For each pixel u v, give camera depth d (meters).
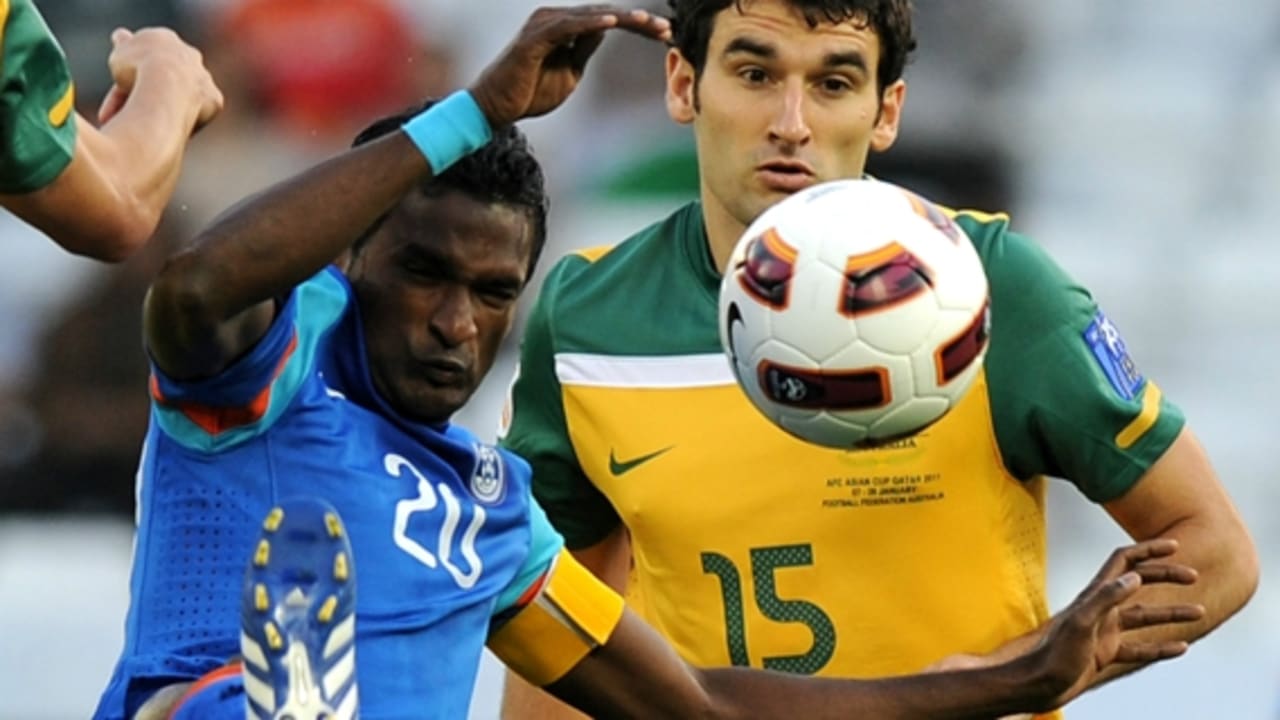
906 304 16.34
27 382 39.25
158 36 15.80
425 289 15.38
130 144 14.61
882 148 20.52
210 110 15.72
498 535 16.38
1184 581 16.94
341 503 15.28
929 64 44.09
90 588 37.09
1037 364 19.50
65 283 39.84
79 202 13.86
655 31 14.61
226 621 15.00
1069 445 19.62
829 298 16.39
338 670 13.82
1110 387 19.47
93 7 42.91
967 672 17.06
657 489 20.28
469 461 16.22
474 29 44.94
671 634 20.55
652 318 20.61
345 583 13.86
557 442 21.02
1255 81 46.03
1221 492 20.00
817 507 19.92
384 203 14.25
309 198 14.05
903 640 20.00
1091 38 46.00
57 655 35.06
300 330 15.20
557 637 17.03
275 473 15.15
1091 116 44.88
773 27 18.98
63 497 38.81
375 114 43.91
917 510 19.86
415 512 15.66
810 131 19.06
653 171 43.94
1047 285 19.58
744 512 20.06
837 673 20.09
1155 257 43.84
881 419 16.61
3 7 13.24
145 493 15.45
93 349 39.38
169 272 13.97
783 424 16.95
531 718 21.84
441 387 15.49
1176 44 46.38
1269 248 43.97
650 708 17.41
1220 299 43.16
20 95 13.41
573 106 44.59
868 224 16.59
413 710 15.58
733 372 17.25
